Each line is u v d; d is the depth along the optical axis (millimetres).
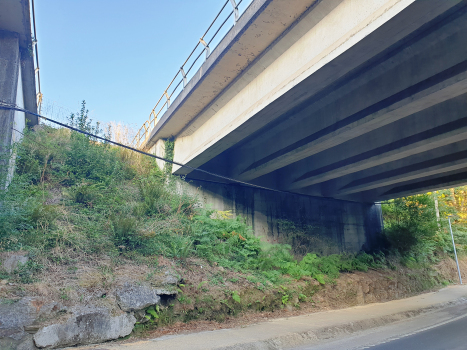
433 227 26531
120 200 13500
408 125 13344
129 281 9070
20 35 11562
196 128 16891
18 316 6793
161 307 9156
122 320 7973
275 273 13891
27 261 8430
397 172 17797
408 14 6867
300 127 14297
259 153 16891
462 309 15555
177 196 15992
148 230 11797
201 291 10461
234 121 13031
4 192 9305
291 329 9453
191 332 8797
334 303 14969
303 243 20641
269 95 10945
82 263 9320
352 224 24422
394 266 21984
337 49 8305
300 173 19016
